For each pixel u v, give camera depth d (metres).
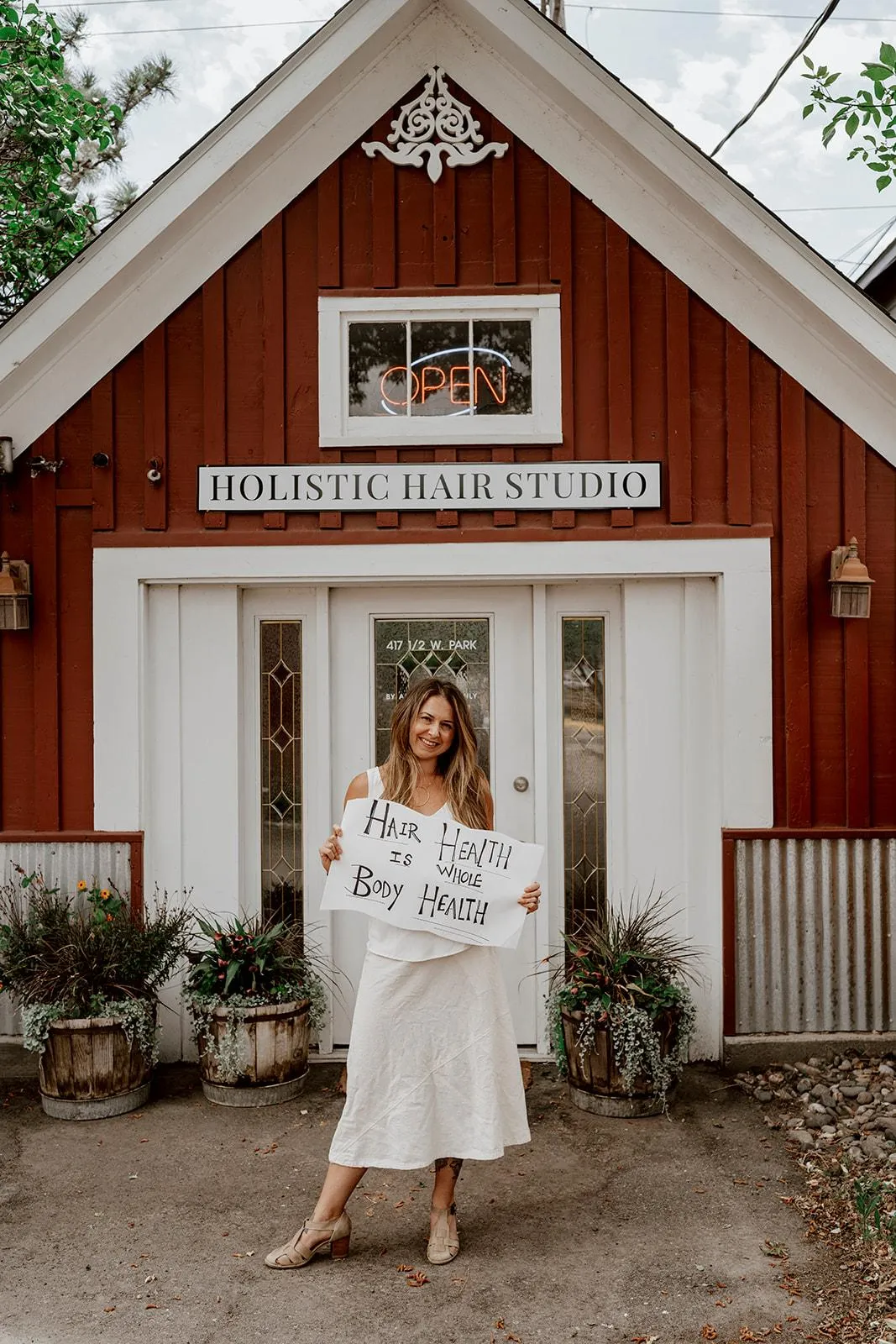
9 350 5.34
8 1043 5.54
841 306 5.36
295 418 5.52
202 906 5.62
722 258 5.48
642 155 5.32
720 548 5.51
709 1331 3.33
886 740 5.60
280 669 5.73
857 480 5.55
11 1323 3.38
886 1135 4.63
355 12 5.23
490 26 5.25
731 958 5.52
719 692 5.59
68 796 5.55
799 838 5.54
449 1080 3.61
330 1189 3.65
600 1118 4.92
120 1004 4.96
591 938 5.16
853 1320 3.38
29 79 7.84
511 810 5.72
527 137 5.48
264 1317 3.41
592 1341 3.29
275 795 5.72
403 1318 3.40
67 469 5.53
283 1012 5.06
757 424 5.54
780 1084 5.29
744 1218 4.02
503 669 5.72
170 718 5.60
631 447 5.52
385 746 5.75
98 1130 4.82
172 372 5.52
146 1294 3.54
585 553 5.50
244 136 5.28
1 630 5.56
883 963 5.57
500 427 5.52
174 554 5.50
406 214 5.52
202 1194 4.23
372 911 3.60
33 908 5.36
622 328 5.50
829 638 5.56
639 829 5.61
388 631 5.75
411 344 5.55
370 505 5.49
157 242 5.33
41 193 8.40
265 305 5.48
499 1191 4.24
